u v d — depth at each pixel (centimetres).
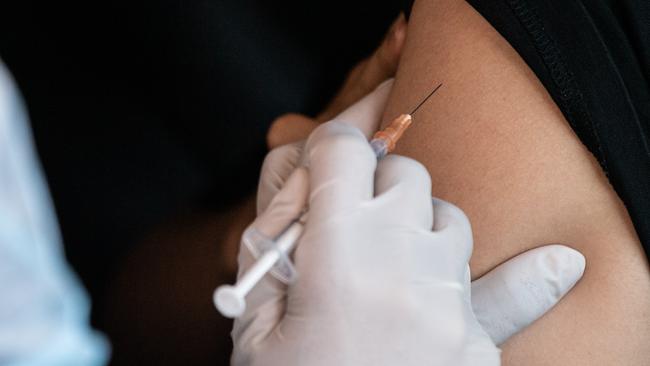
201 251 50
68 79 49
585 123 43
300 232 37
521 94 43
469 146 44
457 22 45
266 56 54
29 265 26
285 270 37
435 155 44
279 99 54
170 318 49
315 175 38
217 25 52
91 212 48
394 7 57
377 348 36
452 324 37
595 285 43
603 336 43
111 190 49
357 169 38
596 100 43
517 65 44
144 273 49
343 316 36
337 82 56
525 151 43
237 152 52
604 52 43
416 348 36
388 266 37
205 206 50
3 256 25
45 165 48
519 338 43
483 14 44
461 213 40
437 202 41
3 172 25
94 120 49
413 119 45
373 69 53
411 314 36
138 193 49
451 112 44
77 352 27
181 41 51
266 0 54
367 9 57
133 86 50
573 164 43
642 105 44
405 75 46
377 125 48
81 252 48
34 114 48
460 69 44
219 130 51
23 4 48
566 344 43
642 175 42
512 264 43
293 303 37
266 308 39
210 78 52
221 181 51
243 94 53
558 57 43
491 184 43
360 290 36
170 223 50
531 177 43
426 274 37
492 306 43
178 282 49
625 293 43
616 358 43
